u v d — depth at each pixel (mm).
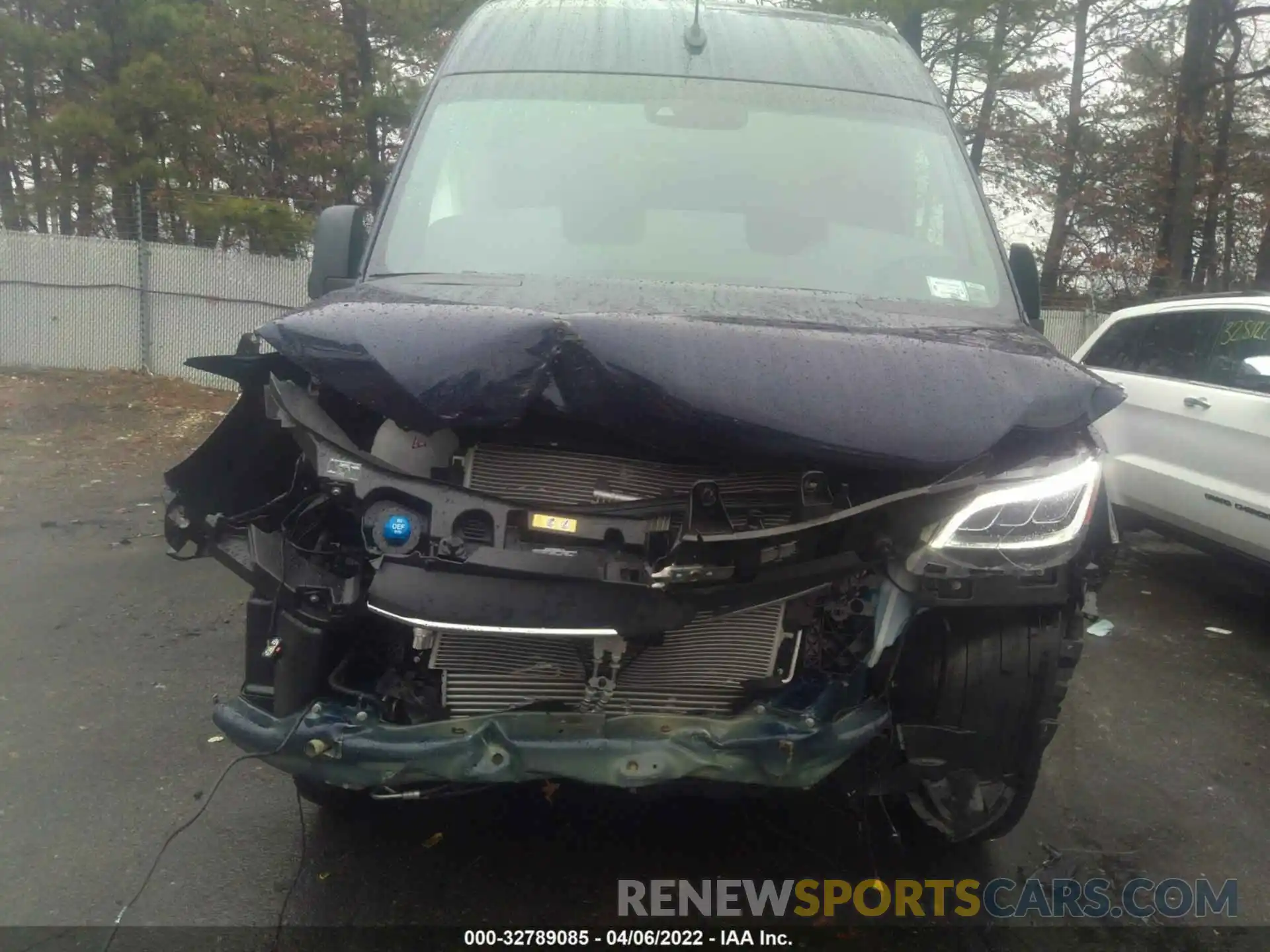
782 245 3729
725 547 2699
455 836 3820
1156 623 6727
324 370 2777
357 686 2986
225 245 18469
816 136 4062
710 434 2645
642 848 3787
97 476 10016
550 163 3912
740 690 2967
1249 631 6637
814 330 2932
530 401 2674
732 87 4180
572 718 2748
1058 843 3969
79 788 4129
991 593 2885
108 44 19656
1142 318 8117
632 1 4648
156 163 19172
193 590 6629
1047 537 2838
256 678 3074
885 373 2770
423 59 20438
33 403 13641
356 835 3811
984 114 21938
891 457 2654
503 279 3479
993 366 2896
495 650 2850
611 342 2684
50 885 3490
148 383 15648
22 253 16906
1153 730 5047
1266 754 4828
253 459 3328
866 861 3746
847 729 2830
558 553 2674
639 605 2648
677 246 3686
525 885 3551
